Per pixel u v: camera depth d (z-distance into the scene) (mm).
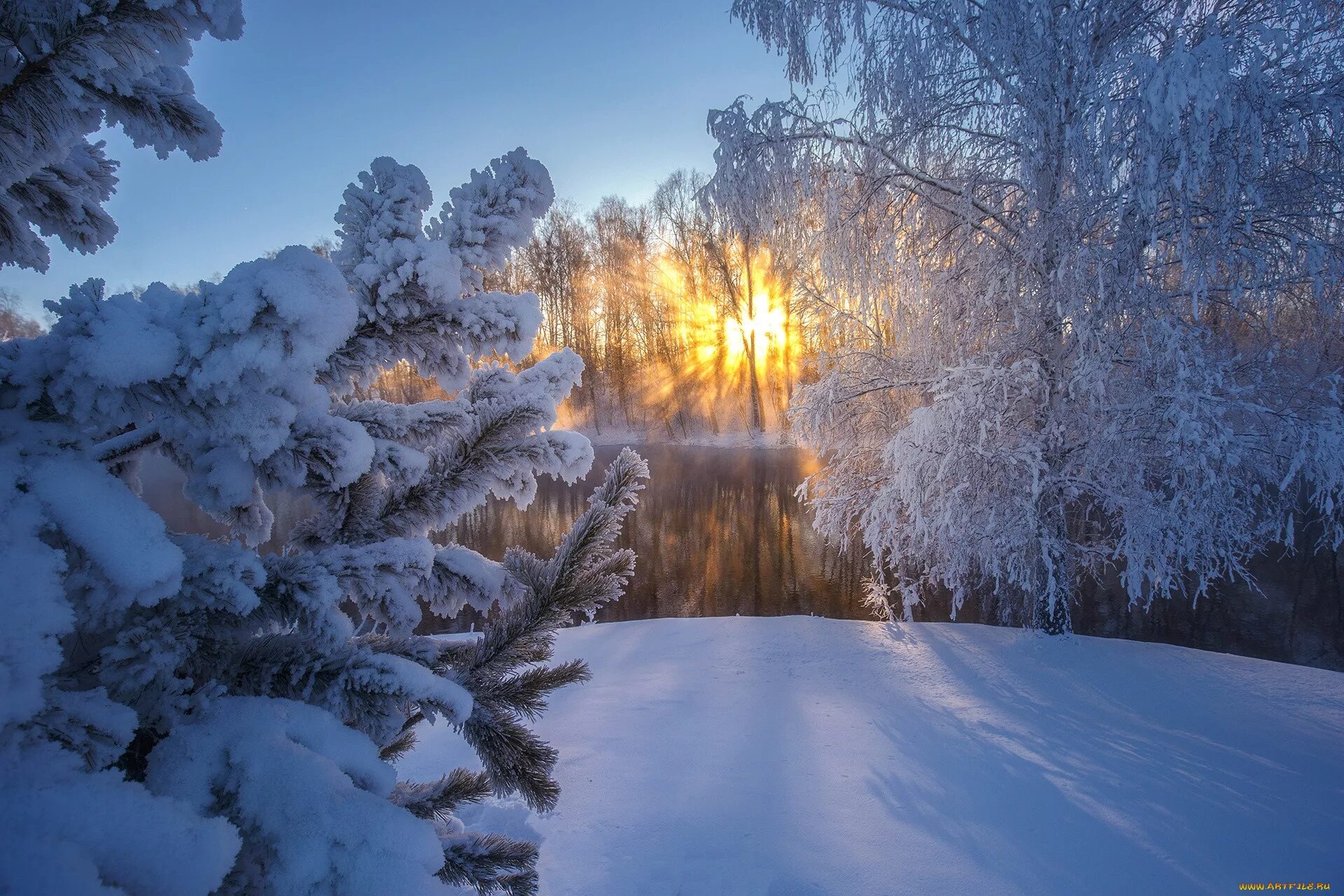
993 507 7000
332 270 1001
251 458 1097
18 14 852
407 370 1658
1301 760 4836
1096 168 6023
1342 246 6188
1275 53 5762
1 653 720
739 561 13164
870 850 3781
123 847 695
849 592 11172
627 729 5281
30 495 833
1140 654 6918
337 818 925
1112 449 6629
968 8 6566
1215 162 5898
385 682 1104
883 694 6004
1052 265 6859
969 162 7668
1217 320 7129
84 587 881
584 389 36562
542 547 14094
